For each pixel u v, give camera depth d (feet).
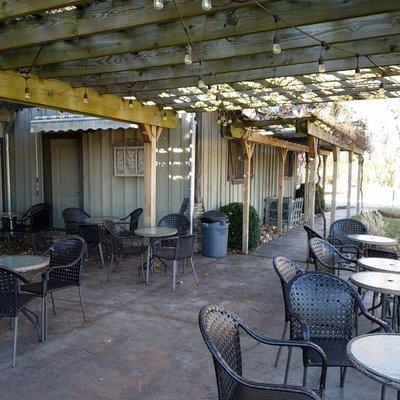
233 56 10.80
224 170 27.32
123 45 10.37
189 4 7.93
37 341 11.27
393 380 5.35
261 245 26.03
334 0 8.09
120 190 25.57
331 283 8.97
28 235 27.61
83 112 15.46
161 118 20.01
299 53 11.51
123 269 19.35
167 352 10.71
